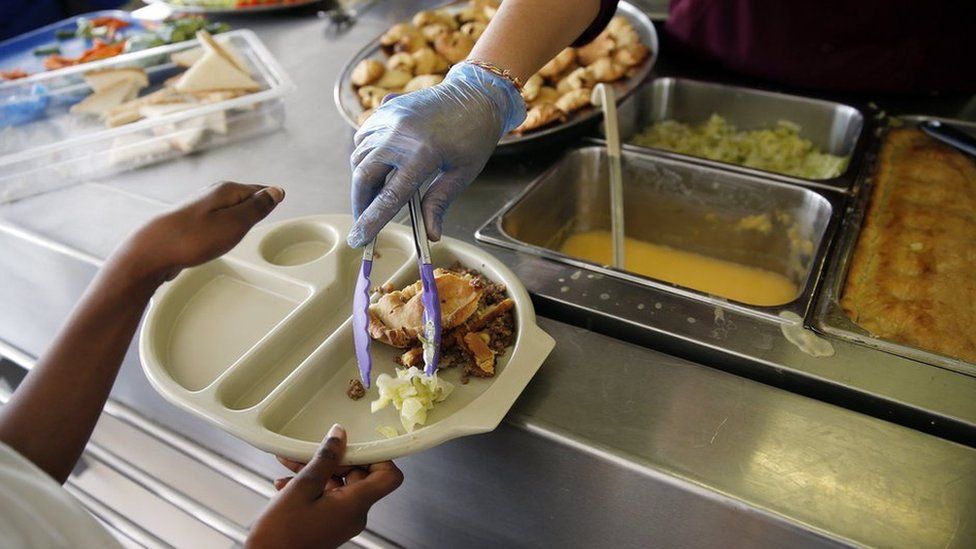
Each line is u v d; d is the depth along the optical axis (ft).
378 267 2.97
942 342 2.63
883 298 2.84
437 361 2.36
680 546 2.36
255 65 4.95
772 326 2.68
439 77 4.23
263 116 4.55
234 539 3.51
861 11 3.98
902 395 2.37
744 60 4.42
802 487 2.14
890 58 4.09
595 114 3.87
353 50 5.36
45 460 2.04
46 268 3.48
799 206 3.54
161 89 4.73
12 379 4.28
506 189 3.66
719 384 2.52
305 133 4.34
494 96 2.71
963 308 2.79
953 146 3.80
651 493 2.27
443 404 2.36
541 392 2.50
